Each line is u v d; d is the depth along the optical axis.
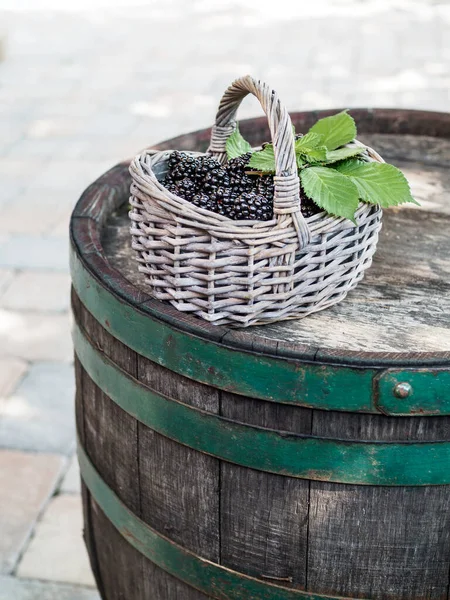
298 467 1.32
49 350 3.03
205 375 1.32
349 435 1.28
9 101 5.42
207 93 5.45
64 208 4.01
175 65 6.05
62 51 6.51
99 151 4.62
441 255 1.71
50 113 5.20
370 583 1.38
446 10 7.32
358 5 7.62
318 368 1.25
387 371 1.23
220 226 1.31
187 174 1.47
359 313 1.49
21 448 2.61
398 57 6.02
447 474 1.29
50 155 4.58
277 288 1.37
